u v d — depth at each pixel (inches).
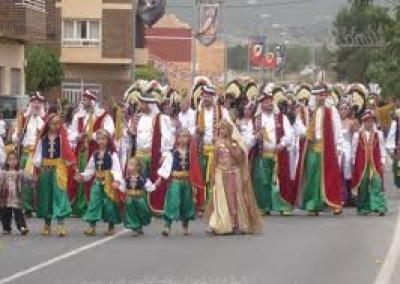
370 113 1000.2
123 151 949.8
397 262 658.8
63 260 660.7
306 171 989.2
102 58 2770.7
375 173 991.6
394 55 2203.5
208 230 821.2
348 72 4340.6
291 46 3863.2
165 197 818.2
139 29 2923.2
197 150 872.9
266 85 1122.7
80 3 2758.4
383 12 2315.5
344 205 1053.8
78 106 1029.2
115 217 799.7
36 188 798.5
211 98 967.0
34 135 932.6
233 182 814.5
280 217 971.9
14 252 697.6
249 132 982.4
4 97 1471.5
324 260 669.3
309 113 1006.4
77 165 887.1
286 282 576.7
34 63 2327.8
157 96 1063.0
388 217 970.7
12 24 1839.3
